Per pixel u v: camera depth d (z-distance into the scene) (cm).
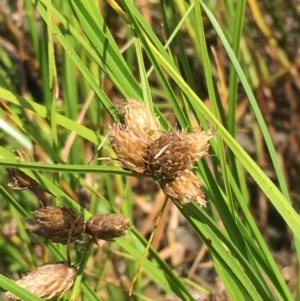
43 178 18
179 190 13
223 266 17
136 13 15
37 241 29
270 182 13
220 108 18
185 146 13
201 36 15
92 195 24
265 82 29
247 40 29
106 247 28
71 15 22
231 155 18
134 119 14
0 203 29
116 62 16
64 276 15
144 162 13
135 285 27
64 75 23
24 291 13
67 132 26
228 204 17
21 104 19
